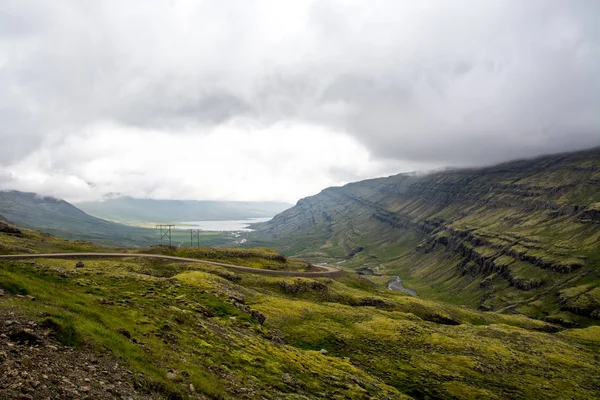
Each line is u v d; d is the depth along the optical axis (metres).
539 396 93.31
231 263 199.62
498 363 112.94
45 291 37.16
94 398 20.67
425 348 114.56
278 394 39.16
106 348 28.53
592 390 104.50
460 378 95.12
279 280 162.88
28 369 20.48
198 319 58.53
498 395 88.88
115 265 130.50
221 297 86.88
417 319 157.25
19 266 68.12
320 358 73.31
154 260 159.00
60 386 20.22
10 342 22.98
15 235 190.50
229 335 57.09
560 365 123.81
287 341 95.88
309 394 44.28
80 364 24.31
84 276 75.19
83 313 35.00
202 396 29.05
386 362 96.06
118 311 45.03
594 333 197.50
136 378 25.91
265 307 114.69
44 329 26.41
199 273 118.50
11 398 16.89
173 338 42.19
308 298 157.38
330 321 120.31
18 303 29.80
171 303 66.75
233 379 37.69
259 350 55.81
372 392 58.59
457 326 165.50
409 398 66.38
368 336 113.62
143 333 39.38
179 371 31.86
